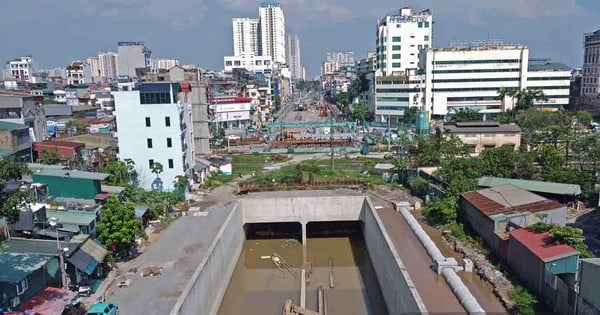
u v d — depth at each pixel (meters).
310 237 68.38
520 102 137.75
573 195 59.19
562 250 36.69
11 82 145.00
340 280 53.75
